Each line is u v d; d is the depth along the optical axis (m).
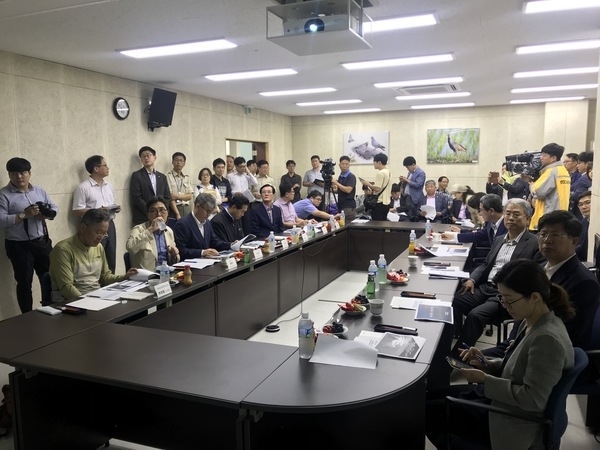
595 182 3.83
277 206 5.56
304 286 4.84
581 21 3.69
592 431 2.45
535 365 1.56
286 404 1.46
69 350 1.92
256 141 9.04
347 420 1.88
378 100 8.12
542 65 5.30
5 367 3.18
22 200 4.13
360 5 3.13
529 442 1.58
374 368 1.73
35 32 3.77
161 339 2.05
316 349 1.84
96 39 4.00
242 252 3.67
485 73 5.76
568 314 1.68
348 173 7.11
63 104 4.97
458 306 3.34
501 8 3.38
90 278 2.97
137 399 2.23
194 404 2.13
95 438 2.29
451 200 6.86
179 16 3.43
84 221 2.85
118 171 5.73
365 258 6.00
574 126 8.51
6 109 4.39
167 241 3.70
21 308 4.16
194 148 7.18
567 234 2.23
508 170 7.00
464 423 1.80
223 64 5.07
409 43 4.30
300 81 6.17
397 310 2.48
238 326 3.53
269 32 3.85
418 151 9.69
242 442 1.55
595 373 2.10
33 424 1.94
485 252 4.43
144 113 6.12
